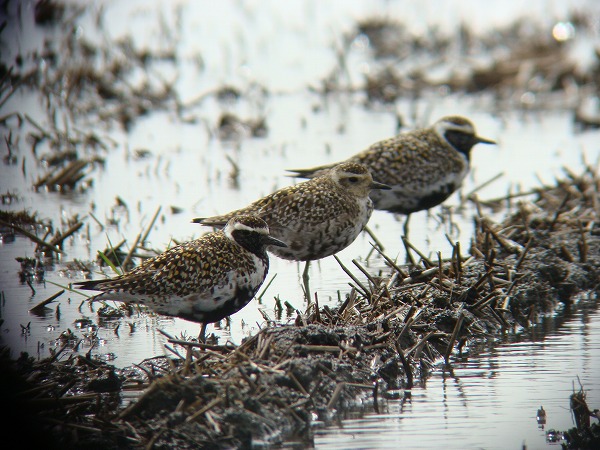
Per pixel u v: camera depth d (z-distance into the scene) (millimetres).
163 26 29875
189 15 31984
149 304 10875
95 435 8758
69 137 21453
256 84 26781
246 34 30703
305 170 15203
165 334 10531
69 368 10250
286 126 23516
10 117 22656
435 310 11758
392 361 10336
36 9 28766
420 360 10648
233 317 12242
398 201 15703
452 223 16672
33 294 13039
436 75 27266
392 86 26438
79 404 9359
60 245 15000
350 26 31031
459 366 10719
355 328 10680
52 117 22469
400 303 11766
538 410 9477
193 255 10930
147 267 10938
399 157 15547
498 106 25188
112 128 23016
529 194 17297
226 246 11133
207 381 9188
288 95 26328
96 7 31031
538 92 25625
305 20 31812
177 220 16438
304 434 8992
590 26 28641
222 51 29234
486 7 31672
